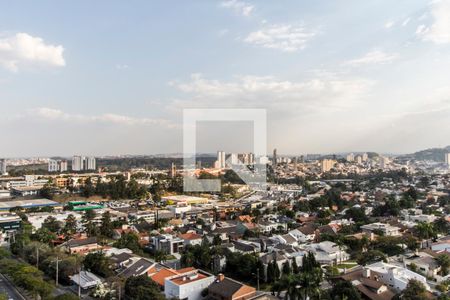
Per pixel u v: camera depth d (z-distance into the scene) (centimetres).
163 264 11812
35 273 9706
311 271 9175
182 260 11375
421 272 10606
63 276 10356
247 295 8350
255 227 16662
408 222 17762
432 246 13038
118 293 8781
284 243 13100
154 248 13875
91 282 9625
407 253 12962
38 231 14812
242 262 10462
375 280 9088
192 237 14150
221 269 10912
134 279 8788
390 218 19262
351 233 15775
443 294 8262
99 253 11181
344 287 8200
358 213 19388
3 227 17650
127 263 11094
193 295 8612
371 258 11831
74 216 19300
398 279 9031
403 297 8112
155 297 8088
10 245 14325
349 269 11062
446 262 10894
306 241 14500
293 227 17350
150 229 17488
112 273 10412
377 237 14288
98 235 16125
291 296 7694
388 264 10650
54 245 14100
